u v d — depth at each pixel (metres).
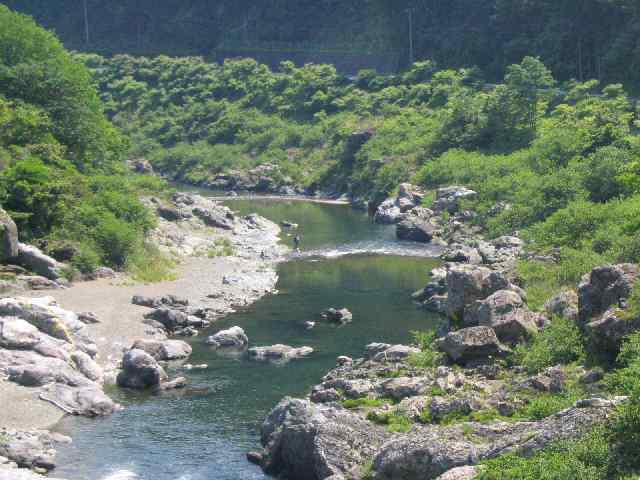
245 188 132.50
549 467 27.05
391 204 99.56
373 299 62.69
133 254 71.12
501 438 30.78
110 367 47.72
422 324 55.31
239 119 153.38
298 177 130.88
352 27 184.00
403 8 175.25
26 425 39.19
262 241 87.75
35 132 79.69
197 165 145.00
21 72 85.31
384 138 121.50
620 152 78.50
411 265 74.62
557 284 52.81
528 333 42.72
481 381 39.94
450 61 151.25
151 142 159.50
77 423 40.03
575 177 78.81
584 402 30.55
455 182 98.62
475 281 46.28
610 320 38.31
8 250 61.75
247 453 36.62
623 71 122.19
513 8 144.12
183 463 36.00
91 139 87.19
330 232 92.69
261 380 45.75
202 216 93.81
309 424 34.62
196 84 177.38
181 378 45.28
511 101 107.75
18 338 45.25
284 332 54.66
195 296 63.41
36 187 68.62
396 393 39.50
